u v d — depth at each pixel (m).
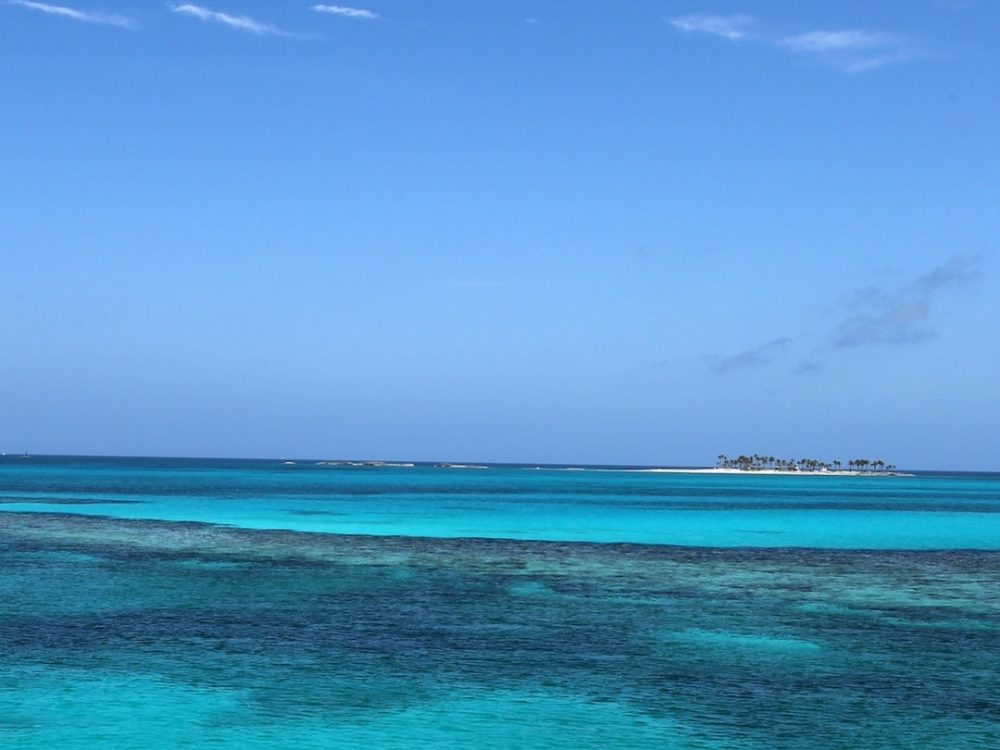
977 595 31.44
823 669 20.78
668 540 50.88
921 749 15.55
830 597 30.72
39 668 19.86
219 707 17.36
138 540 45.31
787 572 37.06
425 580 33.34
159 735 15.76
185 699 17.81
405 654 21.70
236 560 38.25
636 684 19.34
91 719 16.55
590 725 16.66
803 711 17.61
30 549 40.75
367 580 33.09
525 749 15.40
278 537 48.22
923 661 21.59
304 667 20.34
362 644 22.64
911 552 45.47
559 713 17.33
